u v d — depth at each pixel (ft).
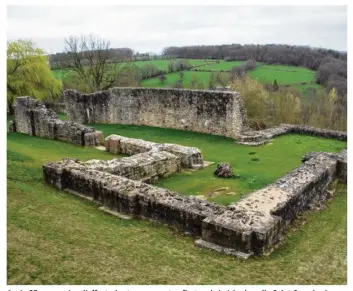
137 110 85.56
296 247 31.78
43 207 36.47
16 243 27.89
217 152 62.85
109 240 30.83
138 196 36.27
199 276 26.32
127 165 46.24
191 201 34.73
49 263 25.93
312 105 115.96
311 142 67.77
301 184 39.34
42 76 125.18
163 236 32.53
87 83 129.90
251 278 26.45
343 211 40.96
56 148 63.16
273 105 103.96
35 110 73.77
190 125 78.18
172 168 51.60
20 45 120.88
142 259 28.12
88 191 40.83
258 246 29.45
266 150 63.16
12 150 56.80
